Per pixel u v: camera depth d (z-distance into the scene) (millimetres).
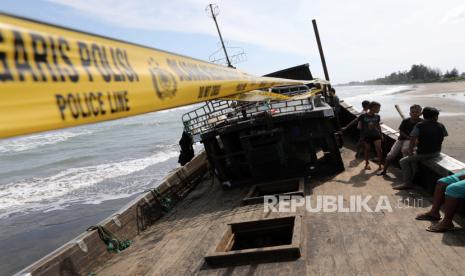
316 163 7133
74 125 1059
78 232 11500
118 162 22375
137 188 15602
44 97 988
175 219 6680
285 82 3820
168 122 49062
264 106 6984
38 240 11281
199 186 9117
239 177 7621
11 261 10023
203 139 7277
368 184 6562
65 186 17375
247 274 4070
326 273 3842
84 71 1144
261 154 7109
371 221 4941
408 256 3930
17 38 958
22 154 30516
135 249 5625
